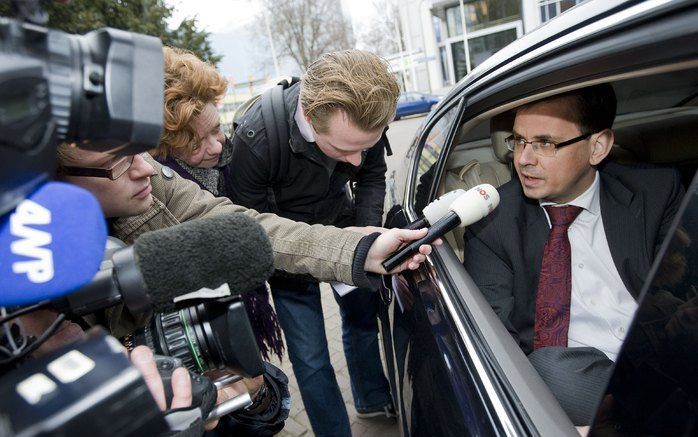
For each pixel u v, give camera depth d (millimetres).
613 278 1333
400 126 13125
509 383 857
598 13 829
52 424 363
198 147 1491
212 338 688
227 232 535
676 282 544
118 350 427
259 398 1041
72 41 416
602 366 1080
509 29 16531
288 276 1296
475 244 1479
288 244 1211
